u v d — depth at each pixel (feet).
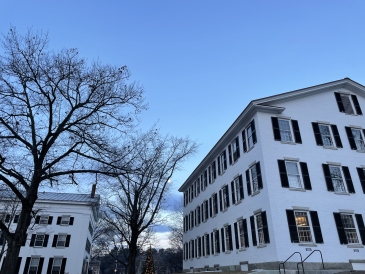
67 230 129.39
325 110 79.51
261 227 65.51
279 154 68.64
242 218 74.69
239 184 79.10
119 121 48.60
